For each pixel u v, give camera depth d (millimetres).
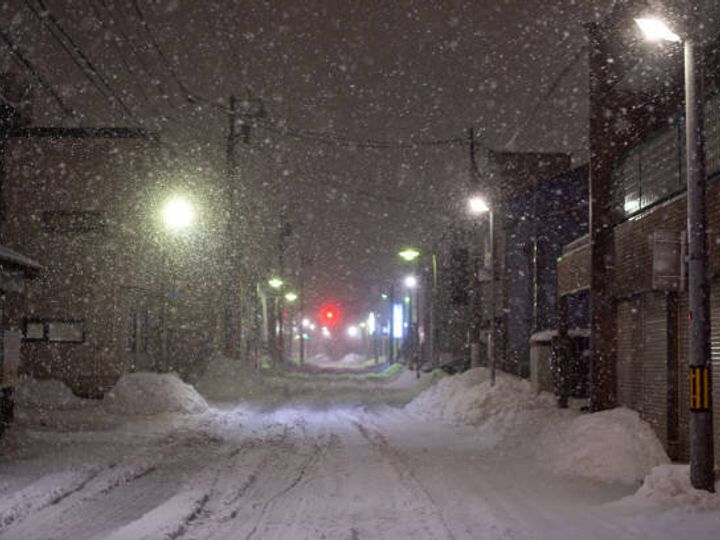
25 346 29828
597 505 10727
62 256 30203
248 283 60219
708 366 10422
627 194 18578
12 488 11578
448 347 57594
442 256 57250
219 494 11516
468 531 9031
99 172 30594
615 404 18562
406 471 14062
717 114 13641
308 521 9656
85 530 9062
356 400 35750
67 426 21031
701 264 10523
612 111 18672
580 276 21828
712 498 9953
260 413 27766
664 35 10609
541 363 27266
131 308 31828
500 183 39438
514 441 17891
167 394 25875
